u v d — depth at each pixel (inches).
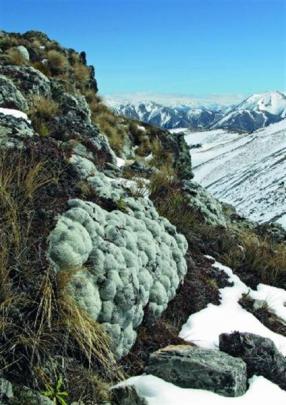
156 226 122.5
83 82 368.8
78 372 83.7
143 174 193.5
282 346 114.1
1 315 81.4
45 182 113.5
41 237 95.1
